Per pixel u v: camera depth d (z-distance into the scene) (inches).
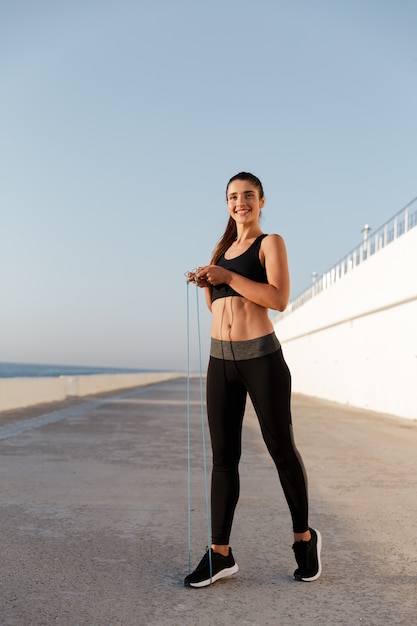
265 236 118.5
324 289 1084.5
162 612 103.5
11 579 120.0
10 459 285.9
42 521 169.3
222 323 118.3
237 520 174.7
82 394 923.4
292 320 1467.8
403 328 663.8
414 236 609.6
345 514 185.5
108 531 159.3
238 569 127.8
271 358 114.6
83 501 196.4
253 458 305.7
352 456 322.3
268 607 106.4
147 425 468.8
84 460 286.4
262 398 114.3
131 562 132.3
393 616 103.2
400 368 669.3
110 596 111.0
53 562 131.6
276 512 185.6
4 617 100.5
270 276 114.8
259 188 124.1
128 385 1370.6
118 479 237.6
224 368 117.6
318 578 122.8
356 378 861.2
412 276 614.2
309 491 222.8
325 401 1001.5
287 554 140.3
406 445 380.8
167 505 192.1
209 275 115.8
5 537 151.7
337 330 997.8
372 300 759.7
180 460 291.1
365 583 120.4
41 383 706.8
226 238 127.8
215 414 119.2
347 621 100.7
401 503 203.2
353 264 886.4
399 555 141.5
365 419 601.3
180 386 1544.0
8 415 535.5
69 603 107.3
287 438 115.6
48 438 372.5
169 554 138.8
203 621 99.7
